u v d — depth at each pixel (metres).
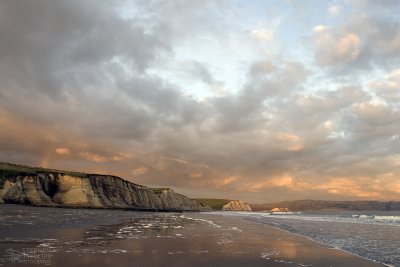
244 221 61.28
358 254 21.00
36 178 81.62
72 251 17.59
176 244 22.67
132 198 114.44
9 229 26.23
